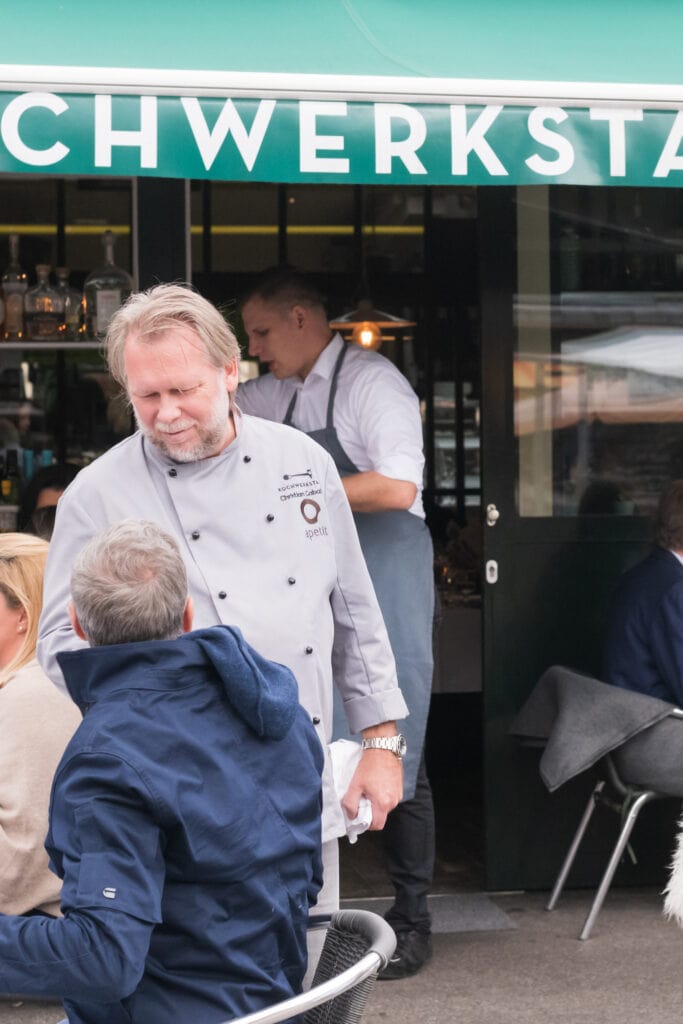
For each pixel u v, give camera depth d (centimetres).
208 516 558
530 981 856
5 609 601
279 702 427
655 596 923
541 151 760
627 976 862
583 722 903
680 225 1020
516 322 1005
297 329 880
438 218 1631
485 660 1005
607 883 926
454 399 1655
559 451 1013
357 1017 427
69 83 716
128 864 385
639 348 1020
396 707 611
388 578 867
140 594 421
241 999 408
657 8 877
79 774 393
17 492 1177
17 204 1371
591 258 1012
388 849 877
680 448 1026
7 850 560
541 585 1009
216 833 404
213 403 539
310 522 575
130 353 533
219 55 772
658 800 1016
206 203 1572
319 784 445
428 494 1658
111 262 1100
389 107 743
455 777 1447
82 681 421
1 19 782
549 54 818
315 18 816
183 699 414
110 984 377
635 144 770
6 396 1328
